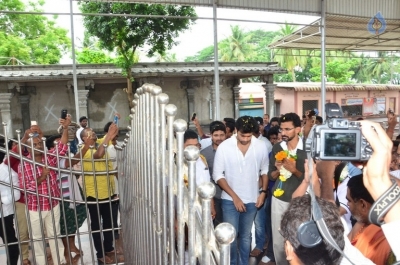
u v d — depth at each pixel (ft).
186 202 4.31
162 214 4.90
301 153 10.47
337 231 3.76
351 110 70.85
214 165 11.73
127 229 9.34
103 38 37.83
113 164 14.32
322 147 3.79
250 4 30.07
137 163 6.95
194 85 48.75
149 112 5.61
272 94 51.08
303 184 7.01
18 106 40.24
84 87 41.27
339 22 39.04
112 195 13.97
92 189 13.56
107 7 36.29
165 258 4.83
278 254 10.80
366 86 70.49
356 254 4.15
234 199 11.25
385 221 3.27
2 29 58.65
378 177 3.30
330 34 44.60
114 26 36.29
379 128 3.53
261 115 64.80
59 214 12.56
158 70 43.45
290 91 64.80
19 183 11.77
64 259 12.94
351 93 70.13
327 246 3.46
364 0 36.60
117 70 41.42
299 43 49.55
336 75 98.37
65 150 12.65
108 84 44.24
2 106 37.76
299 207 3.90
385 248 5.49
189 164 3.81
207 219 3.47
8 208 12.00
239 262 12.25
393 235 3.19
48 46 60.34
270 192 13.42
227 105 51.65
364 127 3.52
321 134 3.80
